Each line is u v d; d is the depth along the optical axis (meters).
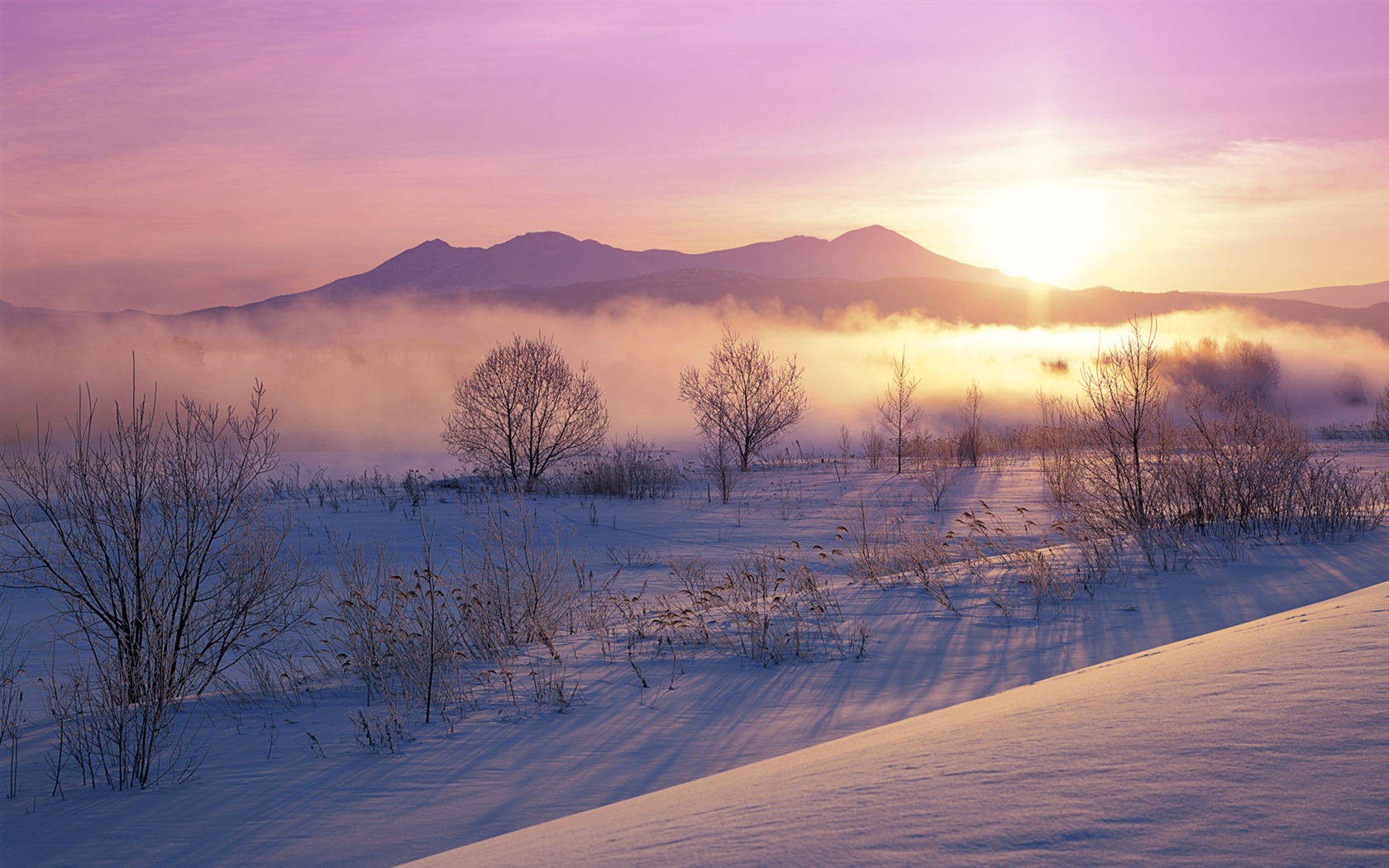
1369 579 9.08
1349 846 1.84
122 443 8.69
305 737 6.28
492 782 5.09
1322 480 13.49
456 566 15.07
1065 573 10.19
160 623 8.02
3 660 10.39
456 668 8.09
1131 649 7.29
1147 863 1.88
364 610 8.87
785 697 6.56
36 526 10.42
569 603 10.55
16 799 5.31
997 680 6.72
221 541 9.28
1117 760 2.57
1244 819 2.03
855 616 9.03
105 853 4.42
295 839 4.45
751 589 11.20
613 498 26.48
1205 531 12.70
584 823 3.11
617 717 6.29
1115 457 14.37
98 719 6.52
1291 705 2.88
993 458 33.97
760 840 2.35
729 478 29.84
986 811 2.30
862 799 2.57
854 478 29.75
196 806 5.00
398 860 4.12
